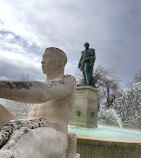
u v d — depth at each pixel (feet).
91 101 31.37
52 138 4.39
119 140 11.90
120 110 37.11
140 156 11.16
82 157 11.46
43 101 4.57
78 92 31.63
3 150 2.98
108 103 102.37
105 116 38.55
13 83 4.12
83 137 12.23
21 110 20.12
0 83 4.00
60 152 4.85
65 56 6.91
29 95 4.25
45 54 6.88
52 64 6.64
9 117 5.10
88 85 31.58
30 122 4.32
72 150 6.60
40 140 3.87
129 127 32.35
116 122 36.35
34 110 6.43
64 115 5.98
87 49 35.63
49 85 4.84
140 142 11.50
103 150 11.27
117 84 104.99
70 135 6.74
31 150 3.40
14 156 2.90
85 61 34.04
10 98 4.15
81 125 29.71
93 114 31.50
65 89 5.36
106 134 19.80
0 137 3.30
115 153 11.12
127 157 11.05
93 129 26.96
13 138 3.33
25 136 3.48
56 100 6.15
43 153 3.94
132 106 36.29
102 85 105.70
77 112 30.73
